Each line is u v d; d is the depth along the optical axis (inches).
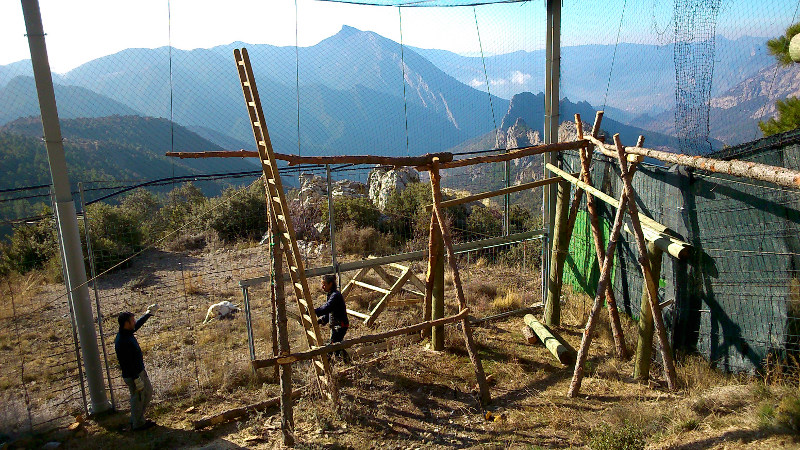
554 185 350.9
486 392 239.6
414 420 227.0
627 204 231.5
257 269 471.2
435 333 297.6
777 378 199.6
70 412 246.4
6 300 376.5
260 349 309.9
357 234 492.4
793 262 196.7
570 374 263.0
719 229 226.2
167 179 253.3
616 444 173.2
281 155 220.4
